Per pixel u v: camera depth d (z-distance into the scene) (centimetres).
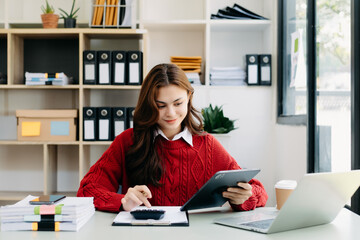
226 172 114
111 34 312
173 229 110
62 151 333
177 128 155
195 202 123
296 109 266
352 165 172
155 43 345
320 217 117
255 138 320
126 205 129
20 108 335
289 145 269
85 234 105
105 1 309
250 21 317
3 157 338
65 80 304
